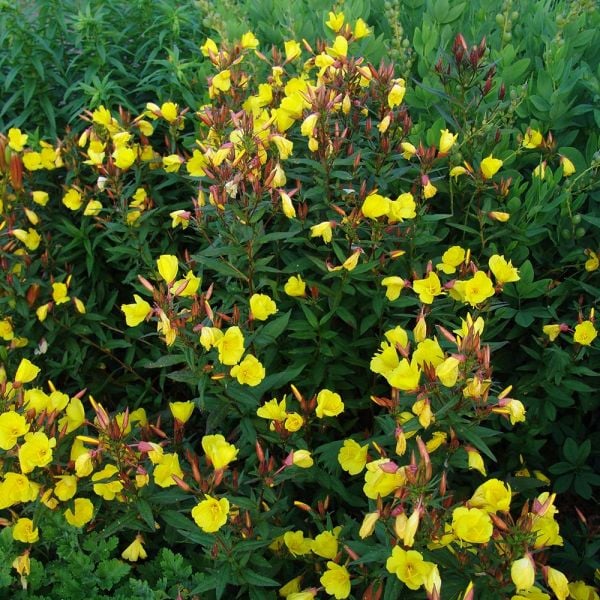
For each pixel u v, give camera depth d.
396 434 0.87
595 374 1.18
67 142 1.50
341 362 1.26
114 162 1.41
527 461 1.30
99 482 1.01
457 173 1.22
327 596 1.09
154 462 0.95
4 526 1.15
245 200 1.11
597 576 1.14
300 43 1.62
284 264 1.27
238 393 1.04
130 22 1.89
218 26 1.66
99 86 1.62
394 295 1.09
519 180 1.27
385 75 1.23
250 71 1.57
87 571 1.00
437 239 1.17
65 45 1.88
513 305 1.30
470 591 0.75
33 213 1.44
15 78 1.81
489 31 1.62
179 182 1.54
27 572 1.00
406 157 1.21
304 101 1.21
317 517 1.03
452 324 1.10
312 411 1.12
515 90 1.36
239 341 0.99
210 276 1.39
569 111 1.42
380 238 1.13
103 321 1.50
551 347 1.27
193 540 0.95
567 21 1.54
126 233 1.40
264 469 0.96
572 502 1.36
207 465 1.05
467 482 1.27
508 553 0.83
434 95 1.40
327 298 1.23
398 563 0.80
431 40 1.44
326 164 1.16
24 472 0.94
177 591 0.98
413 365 0.88
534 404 1.26
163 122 1.63
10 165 1.43
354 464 0.99
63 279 1.50
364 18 1.69
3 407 1.00
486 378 0.88
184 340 1.00
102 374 1.54
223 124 1.26
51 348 1.46
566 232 1.29
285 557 1.07
